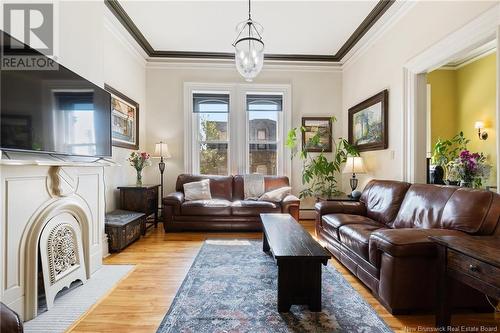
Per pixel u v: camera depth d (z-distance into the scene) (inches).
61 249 84.8
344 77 200.5
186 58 192.1
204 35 161.5
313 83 203.8
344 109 200.2
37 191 76.8
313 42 170.6
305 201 203.2
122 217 135.9
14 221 69.7
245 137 201.5
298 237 88.7
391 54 136.1
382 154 145.0
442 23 101.3
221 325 69.3
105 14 133.3
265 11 134.6
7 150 67.4
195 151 201.8
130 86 170.7
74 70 97.8
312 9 132.8
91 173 104.2
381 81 146.2
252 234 160.2
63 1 91.8
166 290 89.3
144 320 72.1
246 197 183.3
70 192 90.4
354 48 174.6
